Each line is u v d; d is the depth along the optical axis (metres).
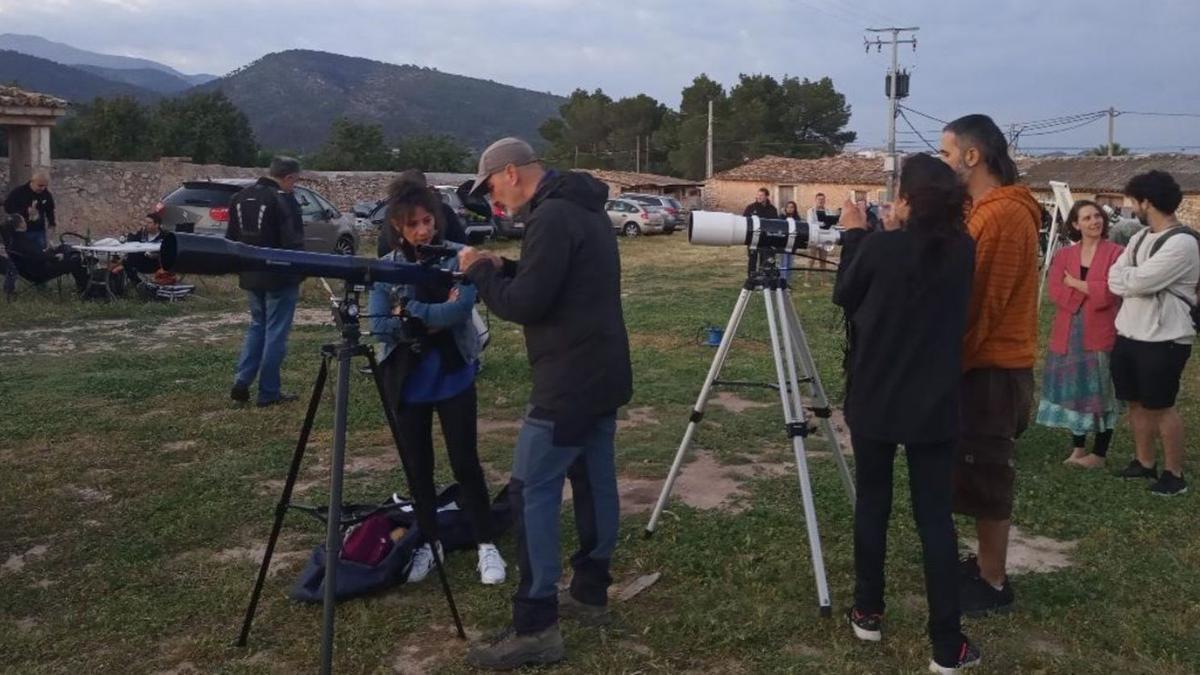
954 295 3.64
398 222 4.28
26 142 19.94
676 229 37.47
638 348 10.92
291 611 4.29
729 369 9.55
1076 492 5.94
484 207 4.15
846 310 3.88
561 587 4.52
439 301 4.39
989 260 3.92
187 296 14.38
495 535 4.86
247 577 4.62
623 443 6.98
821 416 4.75
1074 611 4.31
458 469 4.58
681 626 4.12
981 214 3.94
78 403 8.02
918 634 4.07
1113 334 6.28
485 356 10.05
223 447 6.80
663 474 6.25
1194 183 44.09
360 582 4.34
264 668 3.81
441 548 4.75
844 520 5.35
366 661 3.85
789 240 4.47
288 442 6.91
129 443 6.86
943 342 3.64
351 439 7.04
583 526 4.18
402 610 4.30
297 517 5.41
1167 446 5.89
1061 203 14.11
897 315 3.63
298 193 20.03
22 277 13.78
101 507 5.62
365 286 3.79
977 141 4.02
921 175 3.62
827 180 50.38
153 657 3.93
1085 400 6.39
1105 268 6.25
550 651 3.83
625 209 36.41
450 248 4.03
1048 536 5.28
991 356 4.03
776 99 75.38
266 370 7.89
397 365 4.44
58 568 4.78
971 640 4.01
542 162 3.97
